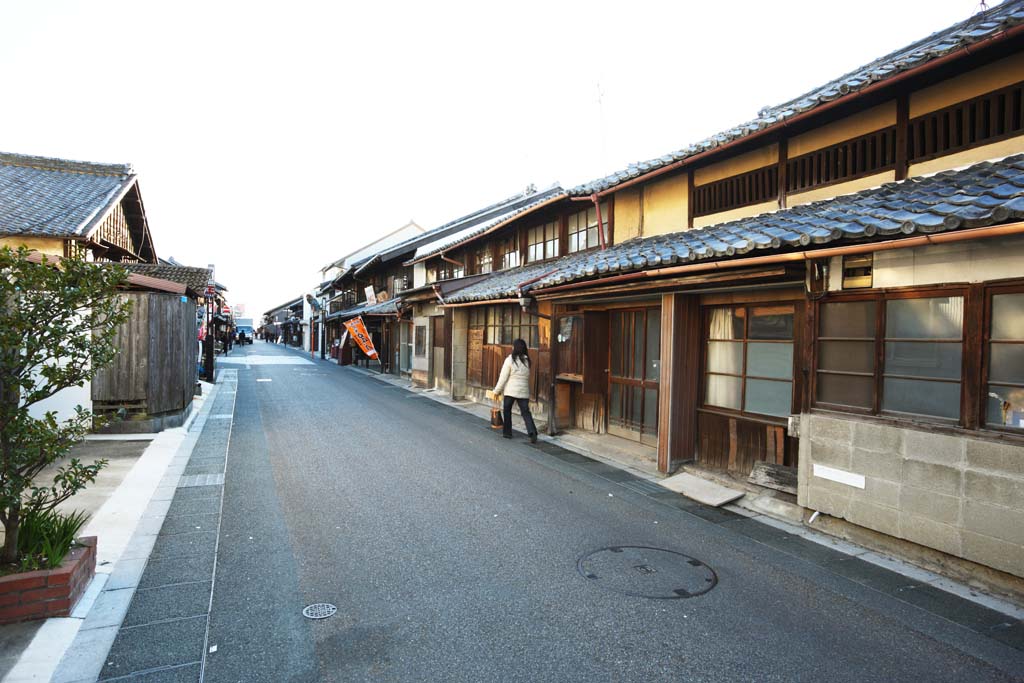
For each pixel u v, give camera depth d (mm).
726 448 6918
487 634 3494
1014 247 3809
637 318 8758
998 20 4621
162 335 9961
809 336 5273
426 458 8266
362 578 4262
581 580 4262
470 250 17094
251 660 3186
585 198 10195
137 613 3678
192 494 6359
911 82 5281
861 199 5352
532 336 12016
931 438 4270
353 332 22734
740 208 7387
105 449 8344
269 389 17656
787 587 4141
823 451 5121
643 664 3188
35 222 11852
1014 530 3795
